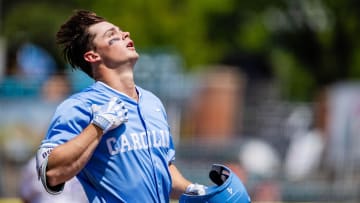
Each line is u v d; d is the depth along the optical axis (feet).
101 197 44.09
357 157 159.22
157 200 44.93
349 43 288.92
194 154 157.99
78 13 46.34
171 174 47.29
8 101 145.89
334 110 166.20
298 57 298.15
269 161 168.04
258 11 286.66
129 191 44.09
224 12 282.36
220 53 295.69
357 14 283.59
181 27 274.77
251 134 204.33
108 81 45.34
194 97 194.90
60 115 44.16
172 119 173.78
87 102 44.57
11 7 283.79
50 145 43.55
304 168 167.84
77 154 42.27
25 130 144.77
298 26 294.05
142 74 173.58
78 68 46.73
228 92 207.10
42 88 147.95
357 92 163.43
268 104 215.51
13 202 101.86
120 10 270.26
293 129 186.70
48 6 276.21
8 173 137.18
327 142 165.89
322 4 285.84
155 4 270.26
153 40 271.49
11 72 191.83
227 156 158.61
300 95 298.56
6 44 238.48
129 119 44.75
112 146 43.98
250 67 313.73
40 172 42.68
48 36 264.72
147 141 44.91
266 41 297.53
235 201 46.16
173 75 177.88
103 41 45.44
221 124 203.31
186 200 46.50
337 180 153.48
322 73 294.87
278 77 309.42
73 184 49.06
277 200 133.69
